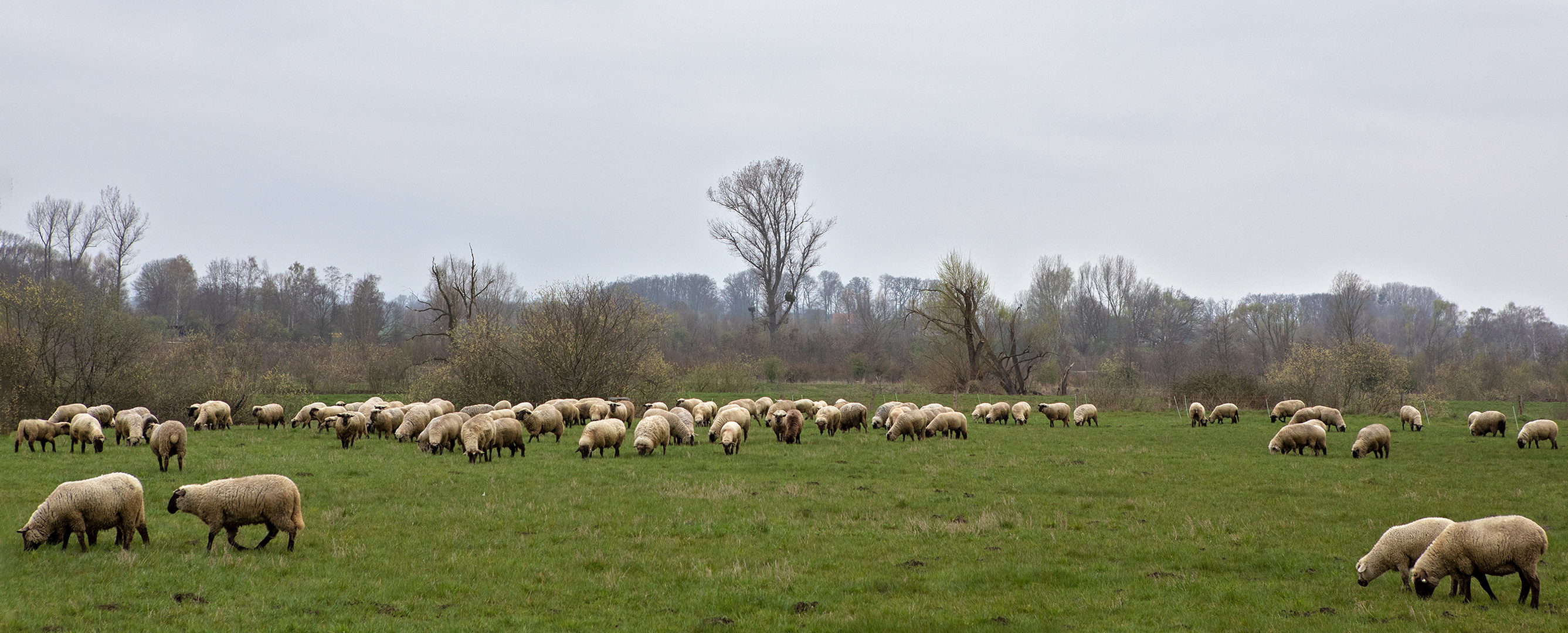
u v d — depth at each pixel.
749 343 95.69
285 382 48.50
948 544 15.71
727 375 71.38
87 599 10.96
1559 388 72.81
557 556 14.31
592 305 50.88
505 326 51.75
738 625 11.05
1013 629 10.98
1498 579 13.27
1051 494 21.31
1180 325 120.00
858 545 15.50
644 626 10.95
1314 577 13.50
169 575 12.23
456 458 26.62
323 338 103.75
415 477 22.36
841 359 95.94
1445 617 11.14
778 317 119.31
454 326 54.41
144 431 30.52
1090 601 12.24
